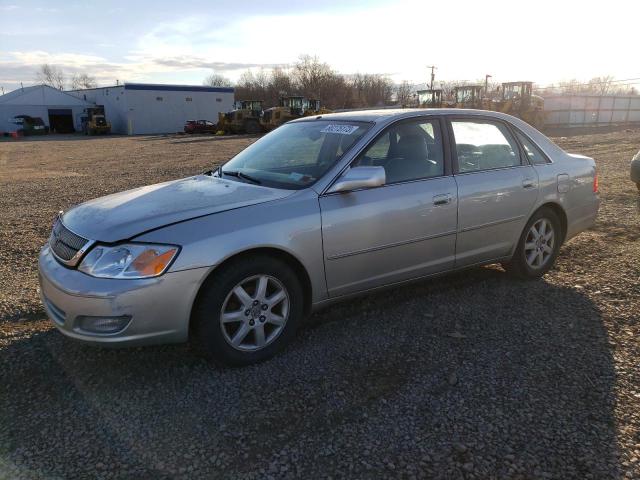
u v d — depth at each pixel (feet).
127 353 11.34
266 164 13.25
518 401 9.39
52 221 25.57
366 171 11.26
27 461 8.01
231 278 10.16
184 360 11.05
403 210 12.15
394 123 12.77
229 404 9.46
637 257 17.07
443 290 14.74
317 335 12.13
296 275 11.25
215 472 7.76
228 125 134.31
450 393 9.68
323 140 13.11
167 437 8.56
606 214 23.25
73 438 8.55
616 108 126.00
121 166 56.70
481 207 13.53
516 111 106.22
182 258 9.62
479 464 7.84
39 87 188.44
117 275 9.38
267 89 263.49
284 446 8.31
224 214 10.35
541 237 15.25
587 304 13.56
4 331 12.44
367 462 7.93
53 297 9.98
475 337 11.89
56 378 10.38
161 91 177.37
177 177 44.11
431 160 13.08
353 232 11.50
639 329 12.06
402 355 11.14
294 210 10.86
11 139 144.97
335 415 9.09
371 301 14.03
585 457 7.95
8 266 17.92
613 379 10.03
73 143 115.55
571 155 16.37
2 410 9.35
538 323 12.53
